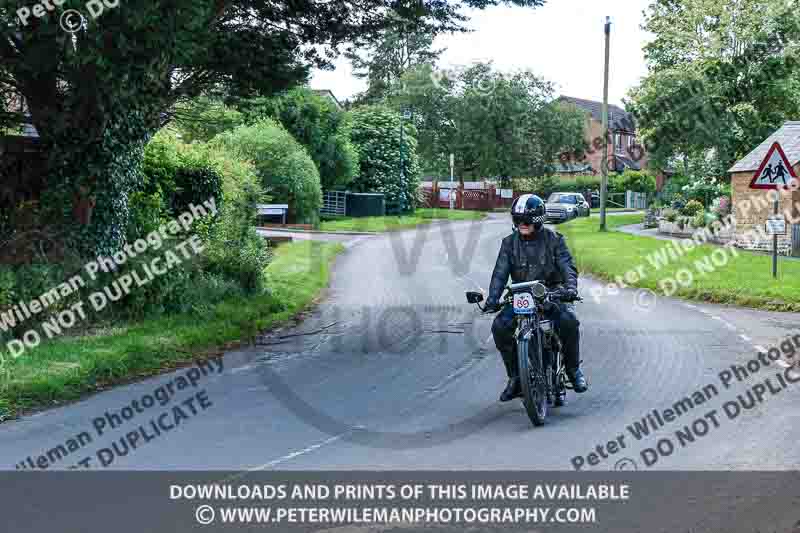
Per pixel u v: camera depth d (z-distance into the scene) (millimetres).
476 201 57156
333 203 49562
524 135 53812
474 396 8688
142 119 13633
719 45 42406
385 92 59312
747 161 28969
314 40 15602
